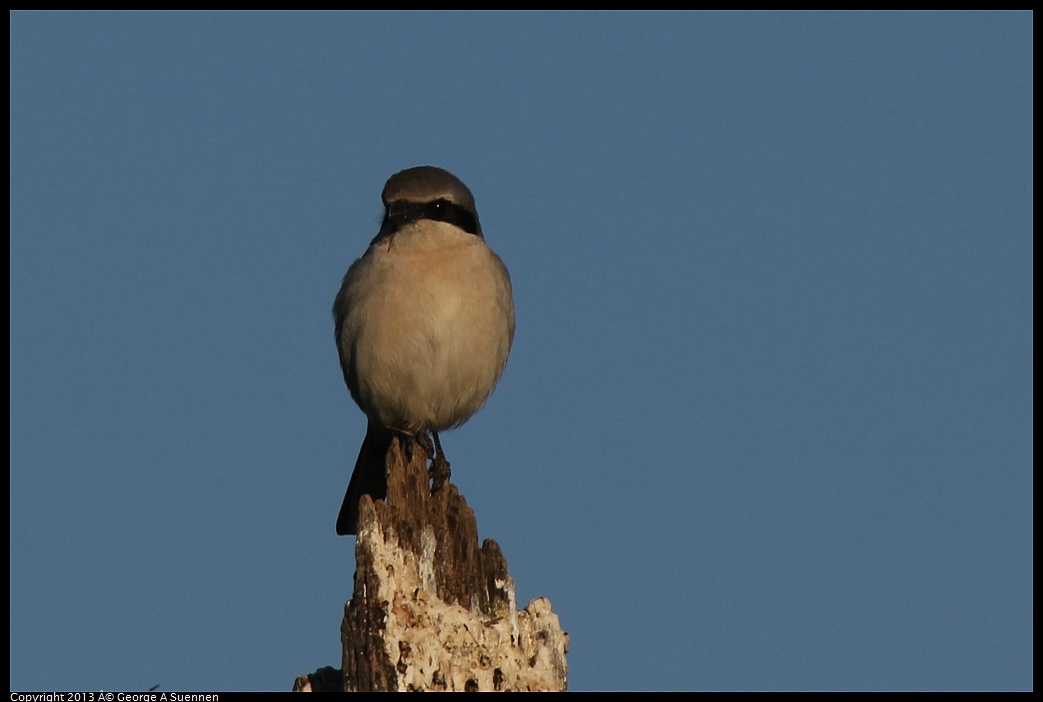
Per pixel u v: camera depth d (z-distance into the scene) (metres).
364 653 11.30
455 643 11.37
